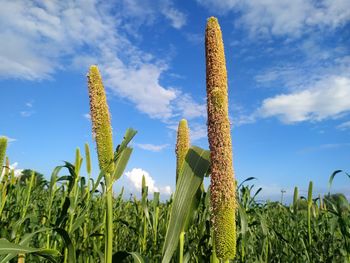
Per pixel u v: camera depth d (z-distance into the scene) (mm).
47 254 337
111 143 392
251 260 636
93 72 403
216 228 313
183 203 337
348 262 613
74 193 585
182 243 356
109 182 378
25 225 618
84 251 527
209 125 325
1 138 500
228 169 316
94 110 394
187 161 353
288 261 764
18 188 714
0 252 299
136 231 690
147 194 691
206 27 354
